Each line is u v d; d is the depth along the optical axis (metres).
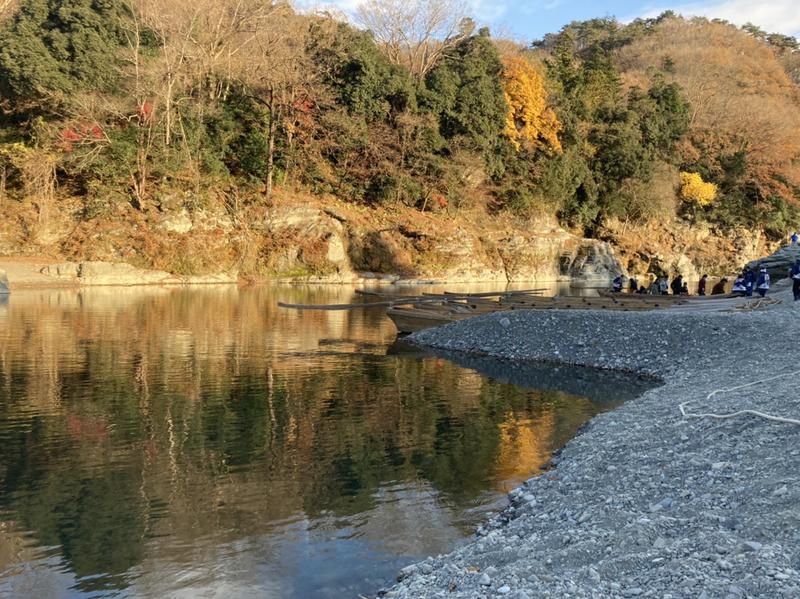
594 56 83.00
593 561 5.54
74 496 8.43
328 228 54.06
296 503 8.30
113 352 19.27
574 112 74.06
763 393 11.46
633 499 7.27
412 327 24.89
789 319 20.59
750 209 81.25
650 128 78.00
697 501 6.80
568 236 68.75
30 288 40.06
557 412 13.46
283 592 6.11
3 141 48.69
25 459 9.86
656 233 76.62
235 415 12.69
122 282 44.59
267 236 52.41
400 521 7.75
